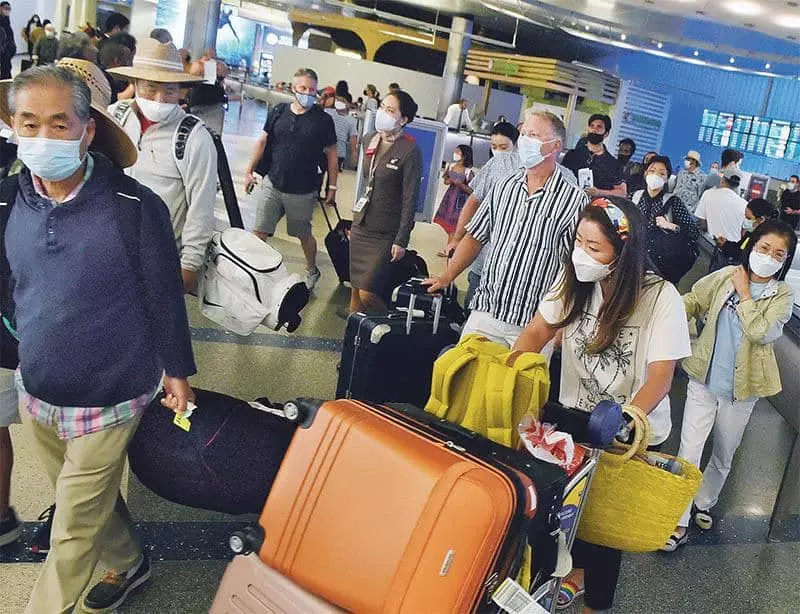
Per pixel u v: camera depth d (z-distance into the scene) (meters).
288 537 1.85
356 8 21.80
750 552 3.70
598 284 2.38
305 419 1.92
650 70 30.17
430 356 3.36
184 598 2.64
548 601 2.12
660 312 2.29
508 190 3.33
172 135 3.07
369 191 4.96
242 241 3.02
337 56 25.50
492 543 1.70
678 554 3.56
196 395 2.66
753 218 6.69
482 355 2.13
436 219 6.53
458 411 2.12
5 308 2.24
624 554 3.48
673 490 2.07
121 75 3.04
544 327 2.51
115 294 2.06
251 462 2.51
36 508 2.96
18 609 2.42
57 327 2.05
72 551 2.17
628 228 2.23
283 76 25.75
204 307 3.08
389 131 4.86
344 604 1.75
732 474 4.54
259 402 2.77
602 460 2.10
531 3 21.91
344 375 3.32
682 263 5.52
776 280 3.49
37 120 1.88
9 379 2.44
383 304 5.13
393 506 1.73
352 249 5.10
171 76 3.02
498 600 1.73
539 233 3.24
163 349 2.16
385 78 25.72
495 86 29.78
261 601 1.85
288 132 5.75
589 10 21.98
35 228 2.02
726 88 28.52
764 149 27.34
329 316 5.89
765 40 21.20
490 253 3.37
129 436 2.19
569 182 3.29
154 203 2.12
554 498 1.90
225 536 3.03
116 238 2.03
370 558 1.73
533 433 1.98
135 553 2.53
